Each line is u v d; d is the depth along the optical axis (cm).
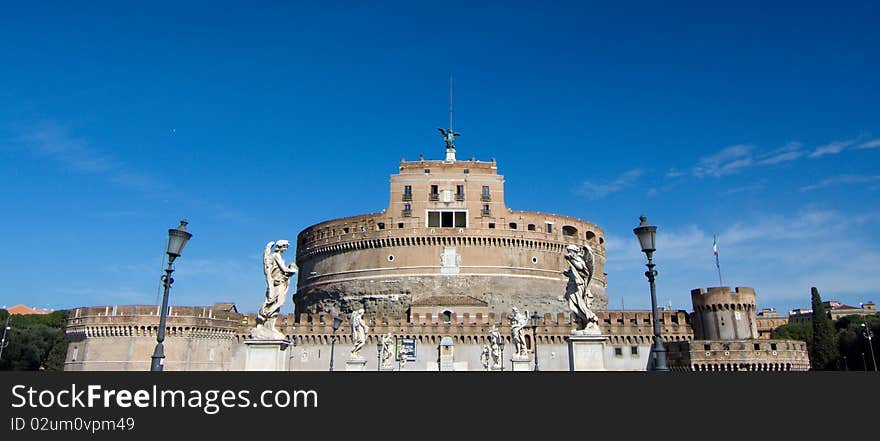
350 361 4931
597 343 2589
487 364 8725
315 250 13088
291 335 10200
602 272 13500
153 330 9106
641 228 2528
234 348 10175
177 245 2484
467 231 11962
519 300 11800
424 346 10169
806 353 10106
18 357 10488
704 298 12088
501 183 12550
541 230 12531
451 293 11669
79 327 9275
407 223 12200
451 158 13462
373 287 11988
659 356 2367
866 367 10475
